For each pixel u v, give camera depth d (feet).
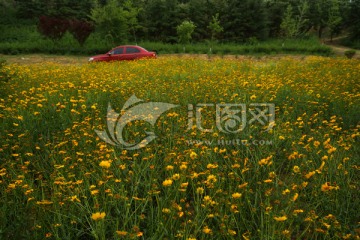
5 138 14.71
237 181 10.92
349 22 152.35
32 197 9.41
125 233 7.39
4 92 22.18
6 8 140.97
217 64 42.34
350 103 19.31
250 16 129.18
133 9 91.81
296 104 20.22
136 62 44.88
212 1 134.21
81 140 14.39
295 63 43.70
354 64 41.04
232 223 8.73
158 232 8.61
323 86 24.53
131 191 10.73
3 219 8.93
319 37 175.42
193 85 24.72
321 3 170.09
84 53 77.87
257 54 82.84
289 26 131.54
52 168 12.05
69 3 140.87
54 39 81.87
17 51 72.02
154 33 122.93
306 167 12.37
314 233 8.63
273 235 7.75
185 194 10.57
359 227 9.11
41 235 8.82
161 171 11.90
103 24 84.89
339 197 10.38
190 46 90.48
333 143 13.93
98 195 10.24
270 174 10.14
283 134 15.03
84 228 9.44
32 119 16.37
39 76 29.89
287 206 9.50
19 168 11.66
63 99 20.11
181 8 127.65
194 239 7.31
